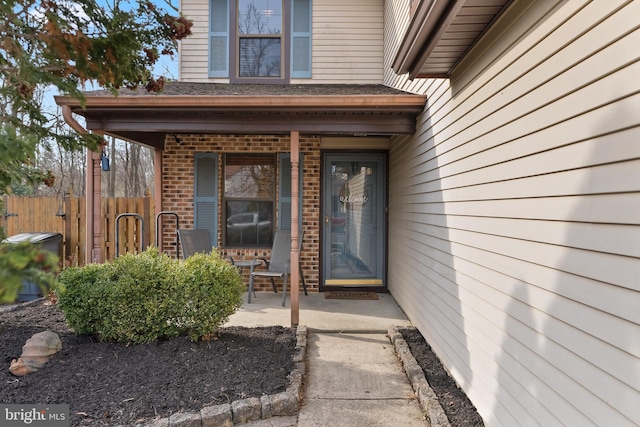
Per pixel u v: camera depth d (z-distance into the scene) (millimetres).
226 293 3643
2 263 989
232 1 6422
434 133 3814
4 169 1630
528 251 2061
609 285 1470
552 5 1861
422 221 4250
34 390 2699
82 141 2285
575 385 1655
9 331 3791
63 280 3547
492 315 2479
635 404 1332
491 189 2520
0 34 1880
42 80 1894
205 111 4250
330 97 4047
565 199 1751
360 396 2947
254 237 6285
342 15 6520
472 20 2455
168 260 3891
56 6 1946
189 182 6133
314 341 4086
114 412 2484
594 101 1567
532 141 2033
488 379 2516
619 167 1432
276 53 6480
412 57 3094
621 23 1429
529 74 2066
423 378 3109
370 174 6336
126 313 3432
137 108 4109
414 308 4551
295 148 4422
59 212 6684
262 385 2863
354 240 6336
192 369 3049
